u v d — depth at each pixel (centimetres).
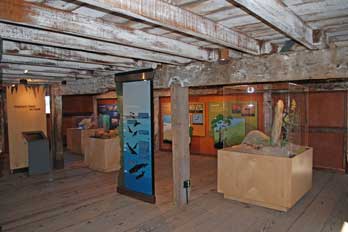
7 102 659
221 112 806
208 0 177
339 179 578
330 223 363
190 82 389
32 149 648
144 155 448
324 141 670
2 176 637
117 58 371
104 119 1016
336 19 221
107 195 493
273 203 411
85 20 209
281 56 302
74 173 659
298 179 421
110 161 676
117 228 359
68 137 996
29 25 182
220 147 812
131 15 158
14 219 392
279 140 475
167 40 280
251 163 430
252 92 555
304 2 182
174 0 177
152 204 441
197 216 393
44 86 708
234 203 441
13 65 384
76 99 1152
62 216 400
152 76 419
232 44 254
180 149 424
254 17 214
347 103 634
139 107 447
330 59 271
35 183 577
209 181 571
